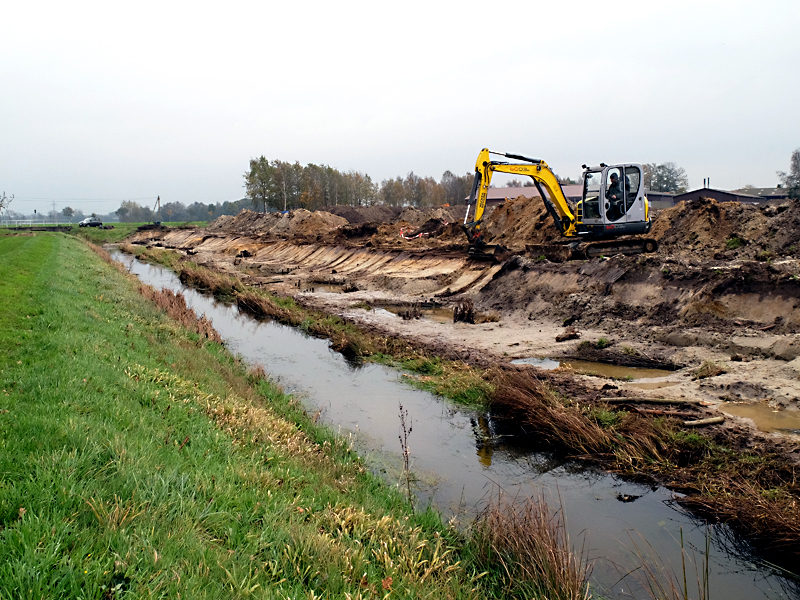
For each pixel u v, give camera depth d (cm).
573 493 712
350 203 10738
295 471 591
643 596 499
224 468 534
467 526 601
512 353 1381
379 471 762
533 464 804
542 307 1814
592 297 1689
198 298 2625
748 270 1346
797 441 748
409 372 1288
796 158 5303
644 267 1636
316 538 432
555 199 2244
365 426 946
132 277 2653
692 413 887
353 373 1289
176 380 830
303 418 885
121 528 369
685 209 2217
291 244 4753
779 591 512
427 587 422
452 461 811
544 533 497
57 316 1060
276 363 1385
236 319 2069
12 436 464
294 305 2241
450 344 1505
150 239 7538
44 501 375
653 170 9856
